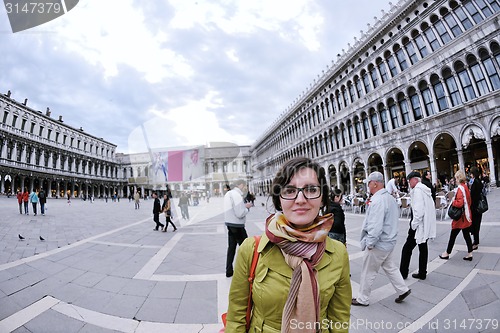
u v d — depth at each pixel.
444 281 3.94
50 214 16.28
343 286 1.38
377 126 25.94
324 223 1.33
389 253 3.30
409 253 4.13
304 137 38.94
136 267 5.14
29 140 47.25
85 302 3.62
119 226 11.02
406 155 22.77
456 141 19.03
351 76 29.02
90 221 12.84
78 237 8.31
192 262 5.46
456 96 19.33
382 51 25.09
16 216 14.19
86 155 63.41
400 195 12.55
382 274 4.48
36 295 3.84
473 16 18.42
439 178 23.16
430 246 5.96
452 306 3.18
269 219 1.45
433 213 4.11
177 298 3.73
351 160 28.78
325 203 1.45
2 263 5.34
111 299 3.71
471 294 3.41
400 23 23.47
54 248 6.72
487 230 6.97
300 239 1.24
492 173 16.84
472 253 5.18
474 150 21.81
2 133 41.56
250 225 10.68
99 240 7.81
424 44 21.61
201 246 6.92
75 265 5.26
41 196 15.62
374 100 25.94
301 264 1.21
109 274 4.73
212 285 4.19
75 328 2.98
